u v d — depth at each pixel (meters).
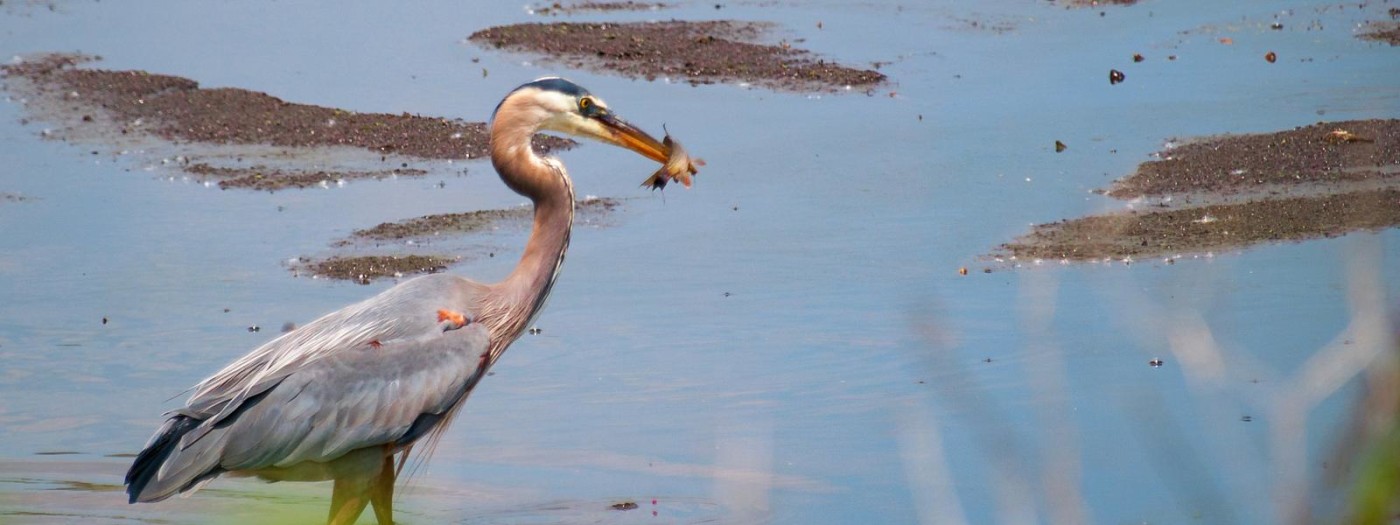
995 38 25.52
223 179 18.41
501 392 11.97
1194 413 10.60
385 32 25.89
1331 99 21.02
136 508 9.77
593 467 10.42
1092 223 16.30
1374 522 4.04
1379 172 17.47
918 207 17.14
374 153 19.48
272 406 8.68
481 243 16.05
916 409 11.19
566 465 10.50
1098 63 23.73
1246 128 19.78
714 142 19.77
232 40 25.30
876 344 12.79
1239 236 15.59
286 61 23.94
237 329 13.45
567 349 12.94
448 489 10.14
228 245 15.99
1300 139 18.92
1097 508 9.23
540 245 10.11
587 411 11.50
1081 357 12.10
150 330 13.39
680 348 12.86
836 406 11.40
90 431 11.13
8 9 27.45
